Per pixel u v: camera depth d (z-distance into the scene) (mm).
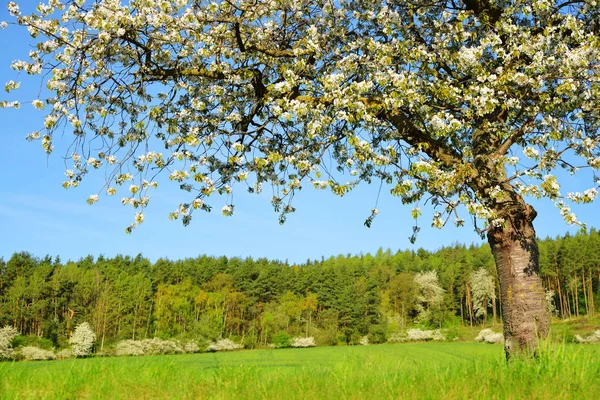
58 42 9117
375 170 9945
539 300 8234
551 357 6660
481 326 100938
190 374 7922
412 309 104875
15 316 72250
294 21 10273
